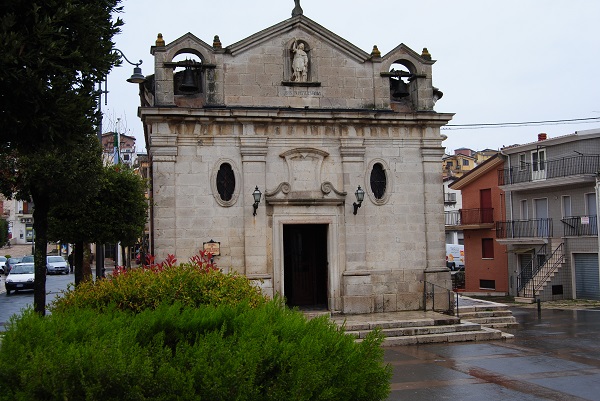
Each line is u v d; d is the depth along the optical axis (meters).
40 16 9.32
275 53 19.52
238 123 18.92
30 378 5.96
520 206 35.94
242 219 18.88
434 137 20.48
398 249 20.03
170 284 9.86
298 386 6.41
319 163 19.58
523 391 11.94
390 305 19.83
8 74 8.72
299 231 21.09
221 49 18.98
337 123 19.64
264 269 18.83
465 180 39.78
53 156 16.09
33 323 7.11
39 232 17.20
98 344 6.43
